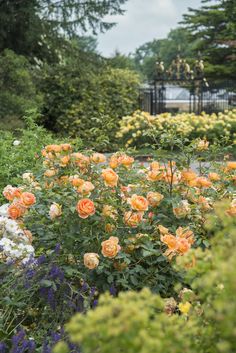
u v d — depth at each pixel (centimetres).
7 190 403
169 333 176
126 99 1797
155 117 1535
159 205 399
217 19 3738
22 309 337
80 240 367
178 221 392
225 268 164
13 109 1584
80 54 2042
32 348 295
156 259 372
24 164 612
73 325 164
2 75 1639
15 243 372
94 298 370
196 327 192
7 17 1841
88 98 1727
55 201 382
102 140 487
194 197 396
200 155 471
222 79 3412
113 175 373
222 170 428
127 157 409
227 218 201
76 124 1714
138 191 407
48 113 1755
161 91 2153
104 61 2058
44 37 2006
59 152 404
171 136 416
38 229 379
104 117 516
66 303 337
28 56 2019
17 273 336
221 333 185
